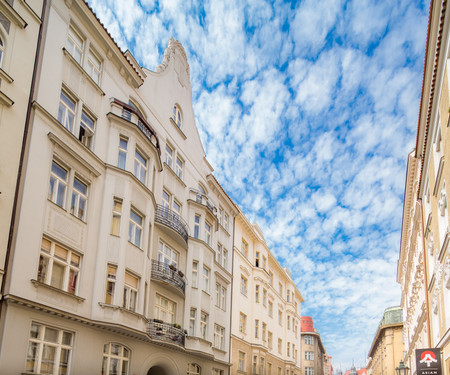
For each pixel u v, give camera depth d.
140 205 21.88
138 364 21.78
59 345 16.98
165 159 27.47
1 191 15.16
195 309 28.16
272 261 48.56
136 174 22.41
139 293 21.19
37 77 17.27
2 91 15.66
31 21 17.45
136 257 21.14
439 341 17.80
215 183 34.19
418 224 27.50
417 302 31.59
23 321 15.35
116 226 20.48
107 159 20.86
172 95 29.19
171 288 25.09
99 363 18.89
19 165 15.98
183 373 26.39
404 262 43.12
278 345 47.53
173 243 26.84
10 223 15.33
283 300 51.78
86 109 20.14
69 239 17.95
